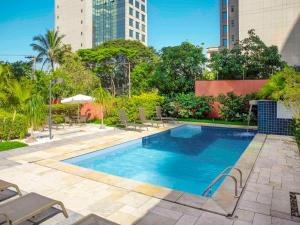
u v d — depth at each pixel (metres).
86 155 9.43
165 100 19.52
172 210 4.79
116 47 46.44
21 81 13.73
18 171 7.20
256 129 14.73
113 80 47.88
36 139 11.98
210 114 19.34
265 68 22.23
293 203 5.02
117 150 10.97
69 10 72.44
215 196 5.36
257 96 16.33
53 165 7.77
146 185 6.08
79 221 3.69
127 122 15.38
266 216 4.52
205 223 4.30
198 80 20.59
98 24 72.56
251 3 38.03
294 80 10.56
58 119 16.73
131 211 4.78
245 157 8.46
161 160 9.73
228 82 19.41
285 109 12.57
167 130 14.95
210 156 10.23
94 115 19.22
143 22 81.75
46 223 4.39
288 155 8.71
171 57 21.67
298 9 35.25
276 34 36.56
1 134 11.42
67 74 27.38
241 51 22.77
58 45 40.25
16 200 4.41
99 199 5.32
